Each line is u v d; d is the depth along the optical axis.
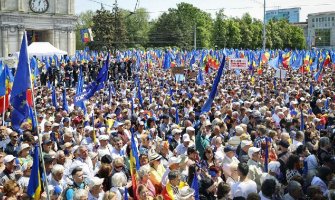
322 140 12.62
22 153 11.63
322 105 21.64
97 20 92.38
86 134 14.85
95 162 12.24
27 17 72.06
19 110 10.02
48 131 15.05
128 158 12.38
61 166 9.98
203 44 131.38
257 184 10.70
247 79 38.91
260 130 14.34
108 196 8.80
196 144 13.88
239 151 12.66
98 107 22.94
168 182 9.76
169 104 23.25
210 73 44.56
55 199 9.56
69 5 75.62
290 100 24.34
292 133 15.41
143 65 53.72
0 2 70.50
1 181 10.39
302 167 12.05
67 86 41.28
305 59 46.78
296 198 9.31
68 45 76.12
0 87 15.66
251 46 137.25
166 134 16.41
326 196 9.39
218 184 9.97
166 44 127.75
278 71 35.75
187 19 133.62
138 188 9.26
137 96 27.12
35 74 38.44
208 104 18.59
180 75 36.19
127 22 132.75
